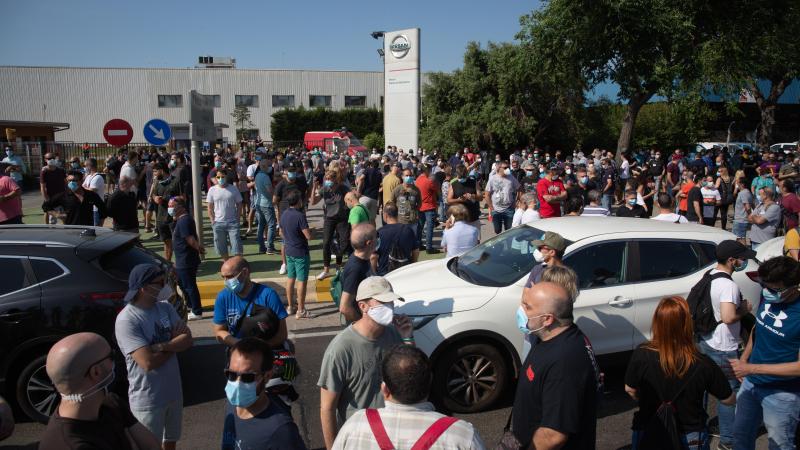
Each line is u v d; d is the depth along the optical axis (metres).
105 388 2.49
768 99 31.89
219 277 9.36
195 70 52.12
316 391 5.60
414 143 27.45
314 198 12.62
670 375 3.16
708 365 3.16
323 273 9.15
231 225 9.78
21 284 4.84
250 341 2.69
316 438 4.72
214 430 4.87
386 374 2.31
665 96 22.55
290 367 3.37
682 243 5.65
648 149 35.31
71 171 9.11
